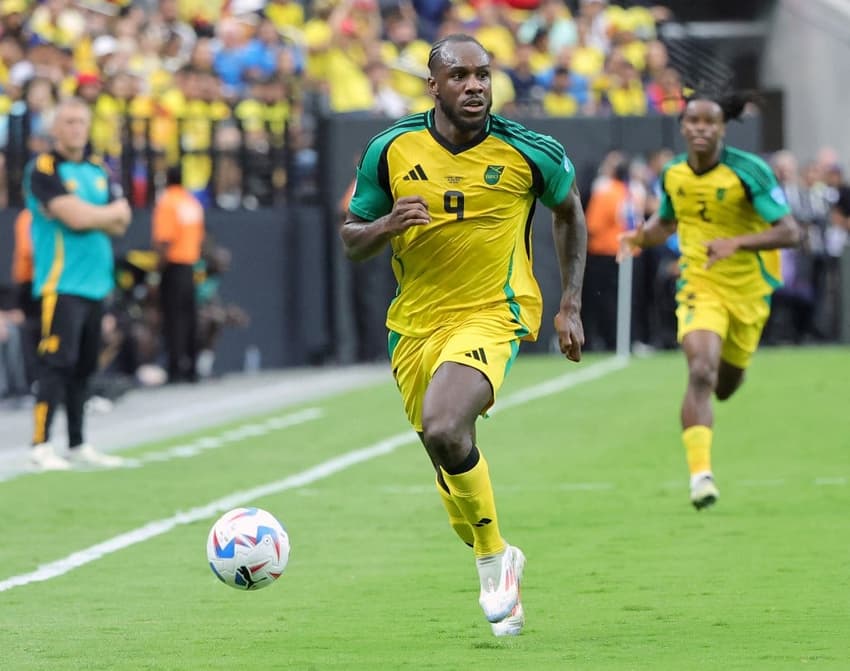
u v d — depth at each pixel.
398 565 28.94
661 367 70.94
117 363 65.50
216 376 68.94
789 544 30.20
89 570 28.80
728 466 41.62
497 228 23.27
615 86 84.25
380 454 45.31
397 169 23.25
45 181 42.47
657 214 36.66
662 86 86.06
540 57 86.44
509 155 23.17
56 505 36.59
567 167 23.42
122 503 36.84
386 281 75.69
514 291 23.44
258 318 73.06
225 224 71.38
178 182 64.88
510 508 35.38
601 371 69.75
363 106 78.00
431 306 23.48
